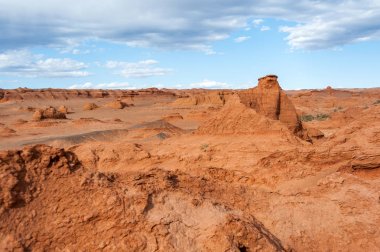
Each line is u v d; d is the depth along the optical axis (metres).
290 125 39.16
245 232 13.52
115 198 12.89
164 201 13.96
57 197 12.42
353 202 18.09
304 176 23.03
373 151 21.55
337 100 125.62
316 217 17.52
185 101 131.00
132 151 34.16
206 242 13.12
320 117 81.44
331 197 18.44
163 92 187.00
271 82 39.28
